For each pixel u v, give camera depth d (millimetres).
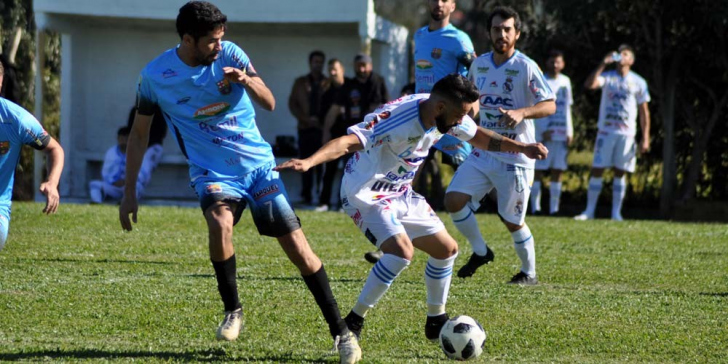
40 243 25125
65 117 44375
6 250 23750
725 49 42000
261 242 26484
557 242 28016
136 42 46688
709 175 45812
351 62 46562
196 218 31812
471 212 20438
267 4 42312
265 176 13922
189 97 13617
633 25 43156
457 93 13086
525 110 18938
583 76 45062
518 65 19750
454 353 13648
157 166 44688
